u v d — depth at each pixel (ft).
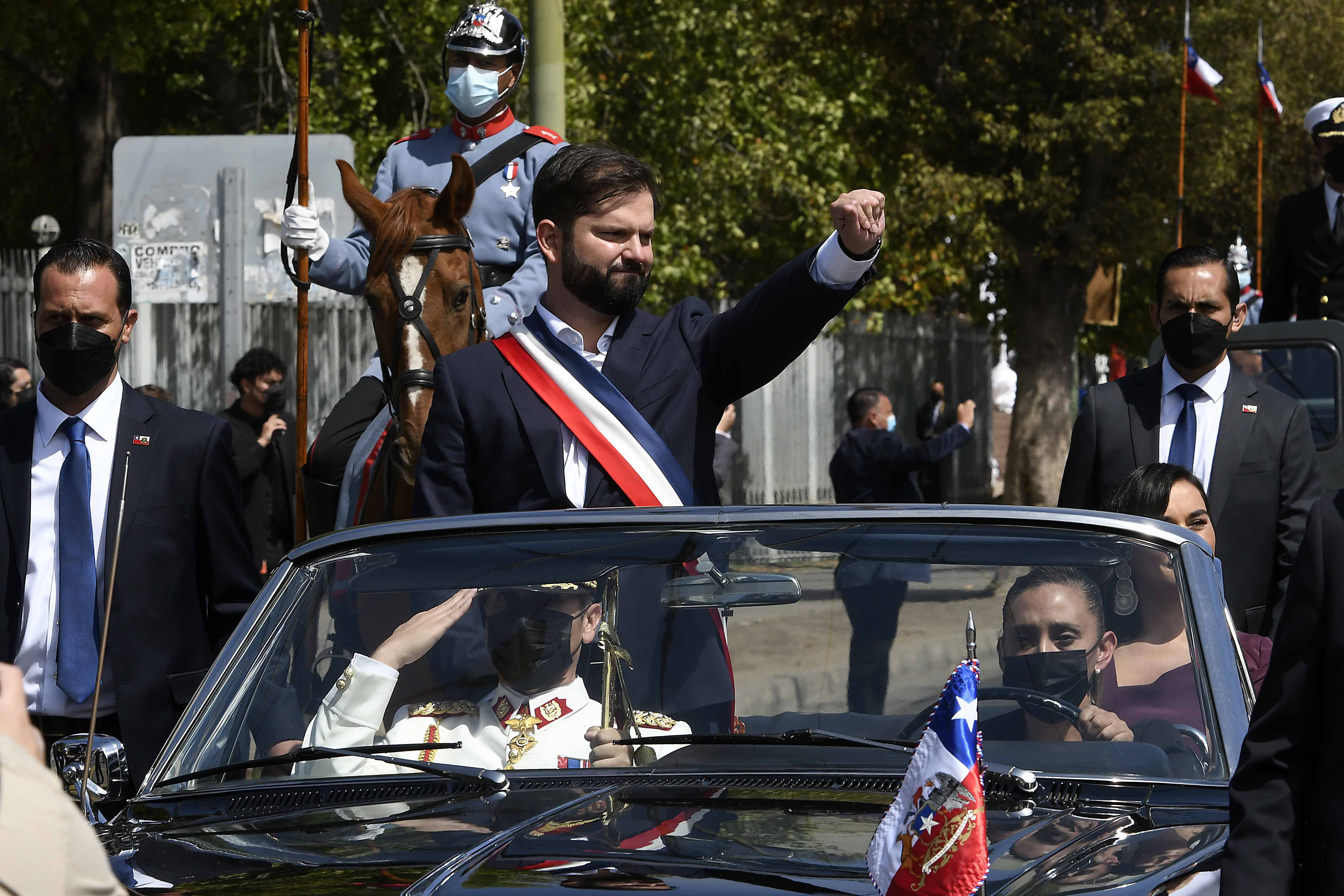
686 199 122.52
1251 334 48.01
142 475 25.70
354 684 18.49
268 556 55.62
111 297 25.39
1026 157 112.27
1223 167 111.55
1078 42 107.55
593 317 23.27
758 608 18.20
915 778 12.78
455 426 22.97
